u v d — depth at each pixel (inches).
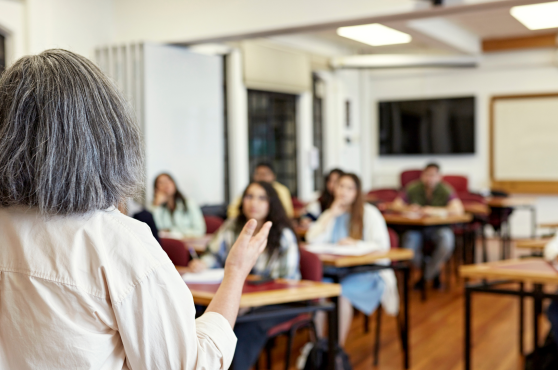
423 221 214.4
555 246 122.6
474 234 277.3
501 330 173.8
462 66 362.3
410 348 157.5
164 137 218.1
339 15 178.2
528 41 347.6
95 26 218.2
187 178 228.8
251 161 297.6
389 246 157.6
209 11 204.5
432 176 258.1
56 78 33.6
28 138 32.9
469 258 284.2
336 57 351.9
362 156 404.8
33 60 34.7
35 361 32.9
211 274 104.1
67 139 32.9
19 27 192.7
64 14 205.3
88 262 33.4
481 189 385.1
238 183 281.4
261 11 193.5
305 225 206.2
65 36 206.2
